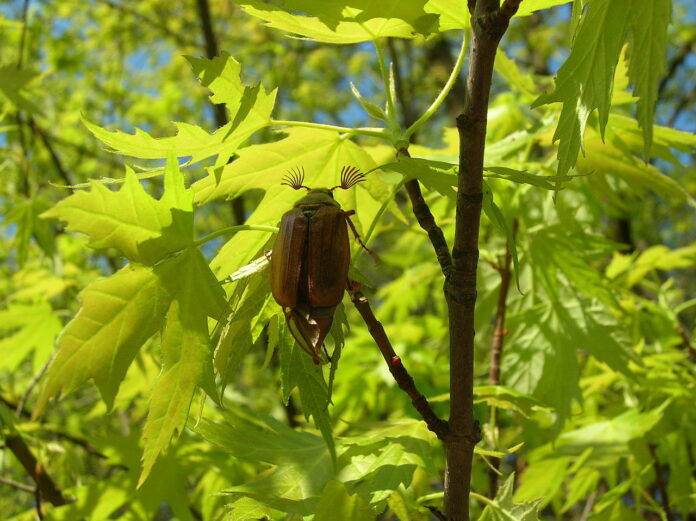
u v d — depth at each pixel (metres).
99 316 0.11
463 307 0.10
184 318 0.11
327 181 0.14
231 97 0.12
